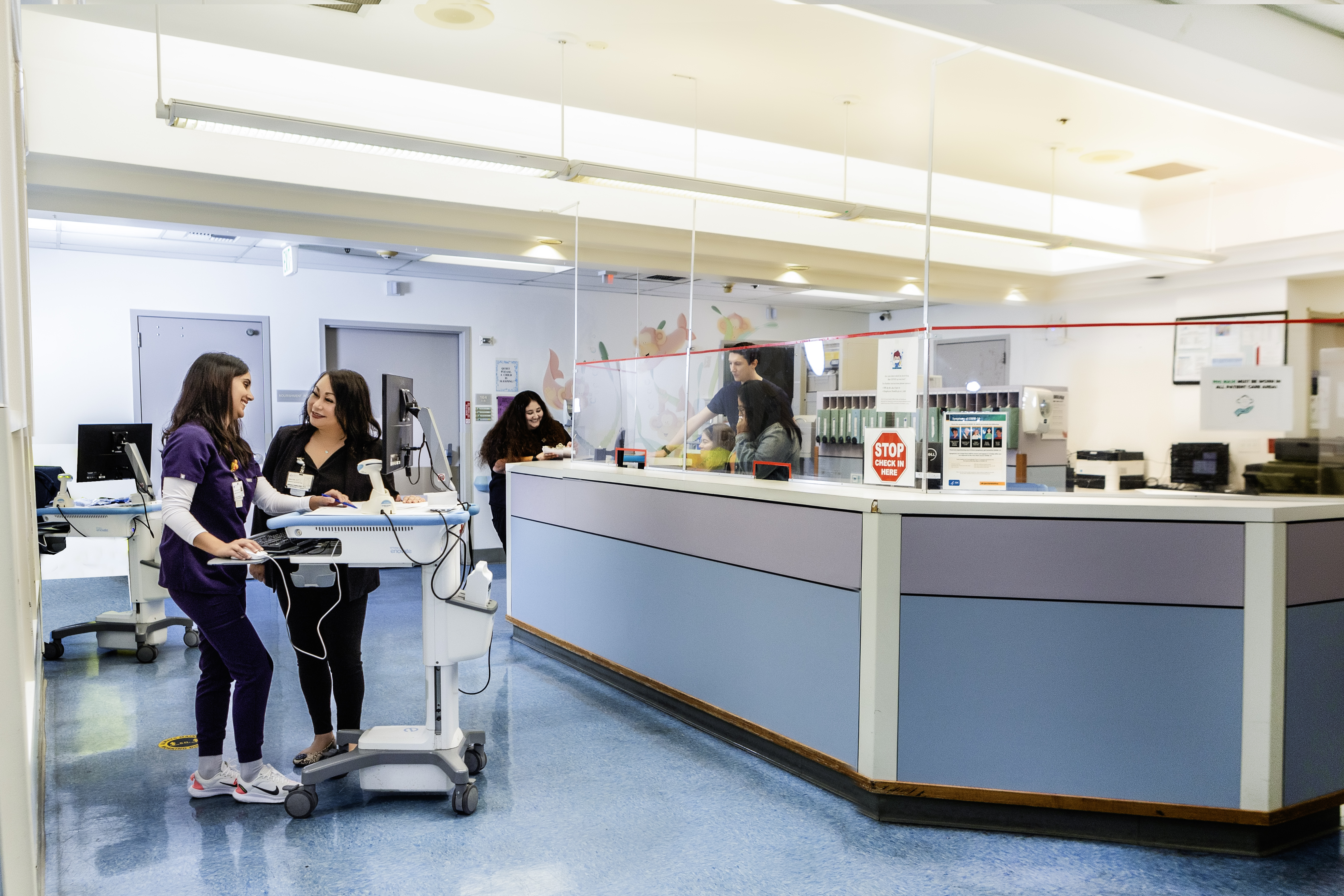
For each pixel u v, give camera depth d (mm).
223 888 2277
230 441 2709
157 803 2811
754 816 2736
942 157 5883
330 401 3033
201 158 4824
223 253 6547
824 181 6902
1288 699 2479
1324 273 6938
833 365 3244
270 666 2816
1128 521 2535
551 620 4637
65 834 2586
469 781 2732
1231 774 2494
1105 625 2559
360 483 3064
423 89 5223
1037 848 2543
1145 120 5094
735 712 3330
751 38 3953
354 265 7027
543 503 4688
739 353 3689
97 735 3443
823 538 2887
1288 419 2801
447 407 8047
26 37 4137
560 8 3660
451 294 7887
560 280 7852
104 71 4574
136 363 6621
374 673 4254
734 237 6980
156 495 6590
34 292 6281
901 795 2691
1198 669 2504
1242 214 6969
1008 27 3205
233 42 3992
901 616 2684
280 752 3215
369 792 2912
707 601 3461
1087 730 2582
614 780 3014
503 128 5672
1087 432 3115
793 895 2264
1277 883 2334
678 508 3611
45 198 4723
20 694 1543
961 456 2893
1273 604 2432
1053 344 3139
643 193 5047
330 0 3533
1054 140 5480
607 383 4887
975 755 2654
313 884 2303
